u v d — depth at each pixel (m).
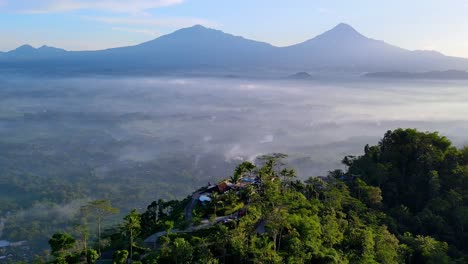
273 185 90.25
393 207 108.56
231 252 62.94
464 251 89.44
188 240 68.06
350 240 76.31
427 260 80.56
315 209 83.38
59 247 67.69
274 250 64.38
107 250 76.94
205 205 89.50
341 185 107.81
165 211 110.81
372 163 124.38
